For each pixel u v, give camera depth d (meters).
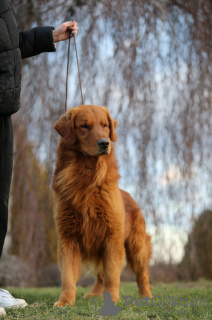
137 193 6.93
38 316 2.70
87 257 3.71
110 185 3.55
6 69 2.94
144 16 7.25
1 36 2.90
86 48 7.15
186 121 6.96
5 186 3.00
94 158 3.51
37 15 7.36
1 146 3.00
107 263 3.49
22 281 7.02
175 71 7.12
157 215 6.89
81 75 7.14
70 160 3.59
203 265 7.85
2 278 6.93
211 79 7.16
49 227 7.46
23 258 7.30
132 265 4.20
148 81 7.00
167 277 7.02
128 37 7.11
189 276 7.42
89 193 3.46
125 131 6.95
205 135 7.07
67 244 3.53
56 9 7.55
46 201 7.26
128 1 7.21
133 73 6.95
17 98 3.04
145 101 6.96
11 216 7.54
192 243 7.02
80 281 7.45
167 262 7.02
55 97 7.13
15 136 7.24
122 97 7.02
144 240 4.21
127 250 4.15
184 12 7.29
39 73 7.18
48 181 7.10
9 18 3.01
